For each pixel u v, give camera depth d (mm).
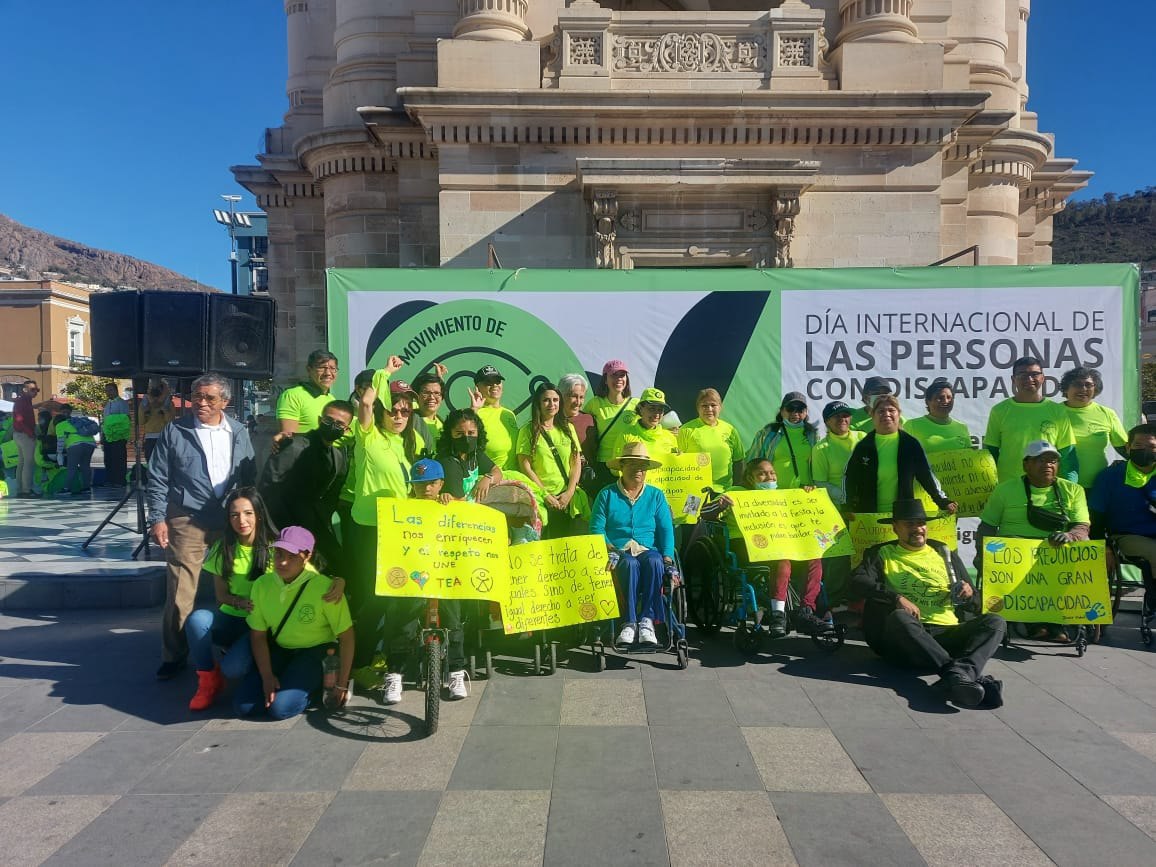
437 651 4066
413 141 11016
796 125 9750
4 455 13719
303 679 4230
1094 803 3266
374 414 5016
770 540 5203
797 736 3926
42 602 6402
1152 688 4633
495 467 5262
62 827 3111
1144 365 43594
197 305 7137
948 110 9578
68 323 48562
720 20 9953
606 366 6250
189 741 3924
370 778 3504
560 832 3049
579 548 4793
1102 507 5781
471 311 6816
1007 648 5383
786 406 6047
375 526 4766
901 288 6805
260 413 14281
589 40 9914
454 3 11531
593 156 9938
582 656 5184
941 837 3010
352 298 6781
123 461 14898
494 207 9930
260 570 4320
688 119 9719
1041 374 5910
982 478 5992
